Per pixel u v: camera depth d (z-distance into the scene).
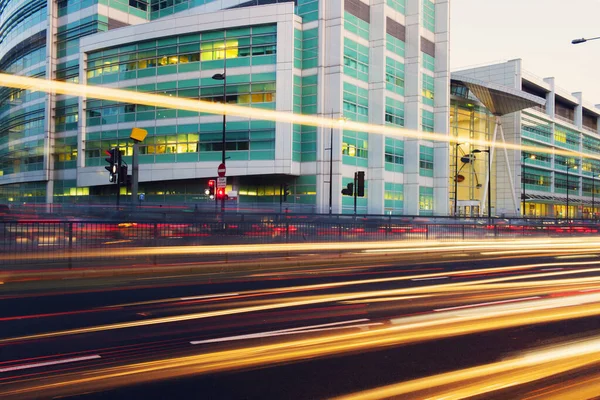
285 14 51.06
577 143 103.69
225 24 52.44
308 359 6.47
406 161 61.12
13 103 73.31
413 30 61.22
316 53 52.38
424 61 64.00
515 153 81.69
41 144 65.94
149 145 55.47
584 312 9.61
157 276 14.63
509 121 82.50
